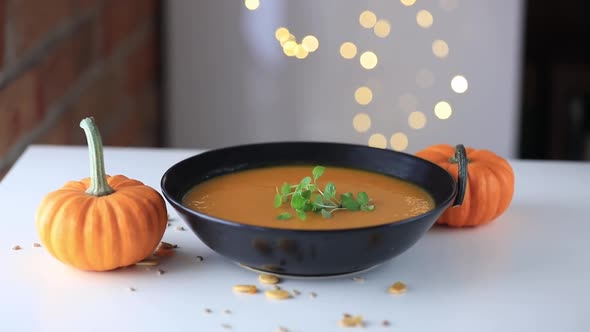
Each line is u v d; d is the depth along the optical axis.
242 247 0.75
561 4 2.08
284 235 0.73
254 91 1.92
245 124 1.95
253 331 0.72
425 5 1.85
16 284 0.78
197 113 1.95
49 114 1.33
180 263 0.82
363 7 1.86
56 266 0.81
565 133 2.12
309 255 0.74
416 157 0.87
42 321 0.73
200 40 1.89
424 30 1.87
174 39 1.90
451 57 1.89
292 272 0.77
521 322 0.74
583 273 0.81
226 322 0.73
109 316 0.74
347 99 1.92
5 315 0.73
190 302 0.76
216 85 1.92
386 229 0.73
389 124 1.94
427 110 1.92
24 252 0.83
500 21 1.86
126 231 0.77
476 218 0.88
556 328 0.73
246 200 0.83
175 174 0.83
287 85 1.92
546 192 0.98
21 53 1.23
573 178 1.02
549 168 1.05
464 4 1.85
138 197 0.79
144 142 1.84
